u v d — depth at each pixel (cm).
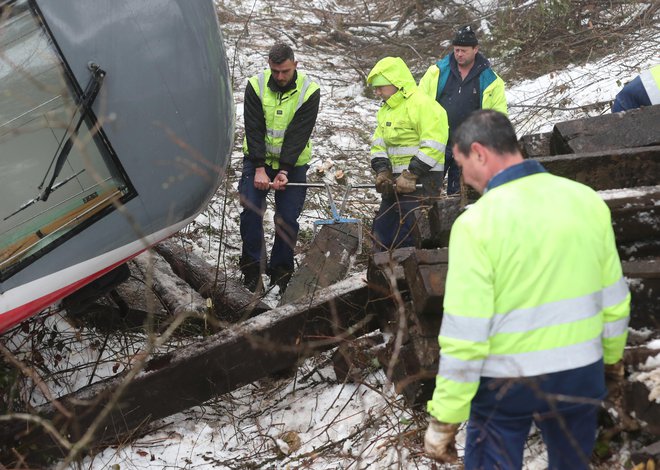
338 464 402
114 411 439
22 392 478
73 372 517
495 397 281
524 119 868
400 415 413
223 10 1351
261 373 460
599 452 342
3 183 432
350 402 449
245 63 1170
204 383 452
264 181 604
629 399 336
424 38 1217
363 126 969
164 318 550
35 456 430
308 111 602
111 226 461
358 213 740
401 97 560
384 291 421
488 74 639
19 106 427
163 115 460
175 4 459
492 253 266
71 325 546
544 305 269
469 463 301
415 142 568
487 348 267
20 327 512
